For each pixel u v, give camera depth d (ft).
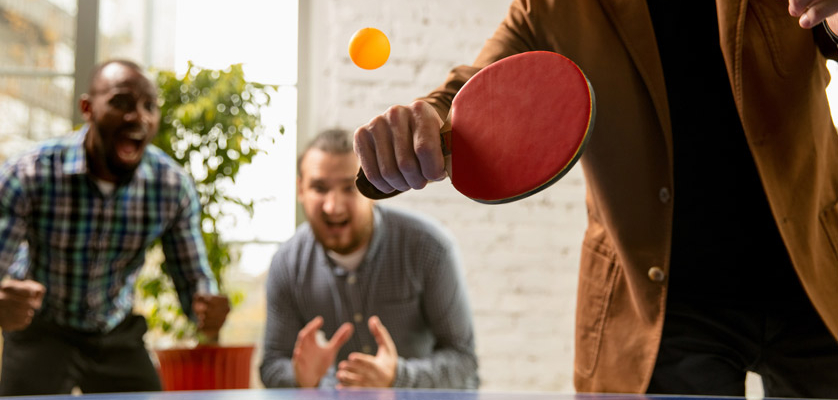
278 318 6.54
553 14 3.61
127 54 11.10
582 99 2.21
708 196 3.65
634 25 3.50
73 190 6.87
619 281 3.77
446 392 3.06
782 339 3.64
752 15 3.43
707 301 3.66
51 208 6.84
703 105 3.65
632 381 3.64
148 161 7.23
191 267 7.49
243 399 2.64
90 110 6.89
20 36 10.96
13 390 6.88
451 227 9.61
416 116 2.45
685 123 3.67
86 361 7.11
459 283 6.30
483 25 9.91
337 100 9.53
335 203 5.95
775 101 3.40
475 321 9.55
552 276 9.75
